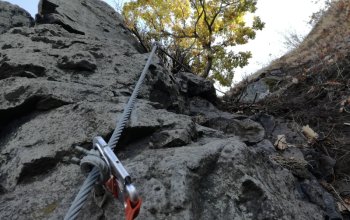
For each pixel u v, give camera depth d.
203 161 2.51
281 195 2.71
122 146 2.90
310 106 6.08
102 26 6.41
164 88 4.33
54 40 4.41
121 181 1.70
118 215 2.14
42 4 5.71
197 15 10.66
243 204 2.39
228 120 4.46
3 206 2.31
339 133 5.14
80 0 6.79
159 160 2.58
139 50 6.87
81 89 3.46
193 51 10.16
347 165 4.33
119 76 4.01
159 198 2.23
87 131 2.89
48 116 3.10
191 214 2.18
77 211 1.73
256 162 2.78
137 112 3.12
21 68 3.62
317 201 3.19
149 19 10.64
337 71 7.11
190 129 3.14
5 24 5.34
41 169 2.63
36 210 2.26
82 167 1.91
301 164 3.74
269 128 5.01
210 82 5.66
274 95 7.29
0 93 3.20
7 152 2.80
